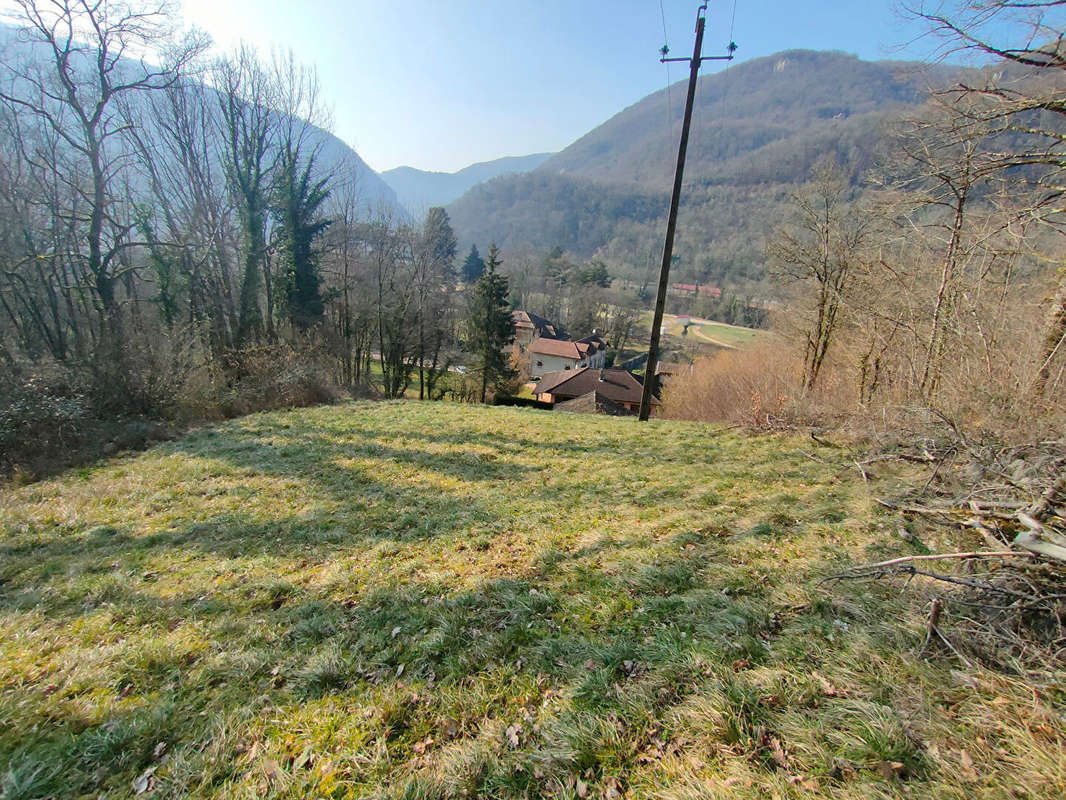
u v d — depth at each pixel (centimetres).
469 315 3519
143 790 230
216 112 2066
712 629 311
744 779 204
